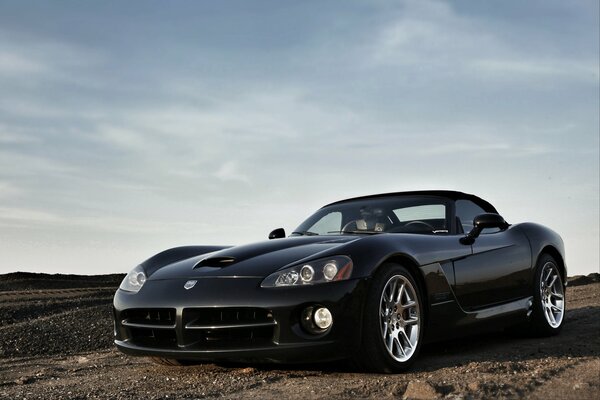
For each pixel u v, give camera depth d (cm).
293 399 298
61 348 585
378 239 376
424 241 407
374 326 349
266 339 348
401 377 343
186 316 360
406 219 471
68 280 1420
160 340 377
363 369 358
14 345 581
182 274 387
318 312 345
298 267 355
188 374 389
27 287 1271
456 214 474
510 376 318
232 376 368
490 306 456
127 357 496
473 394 286
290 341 341
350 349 344
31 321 695
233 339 354
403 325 373
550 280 541
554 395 276
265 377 355
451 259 420
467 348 470
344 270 348
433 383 300
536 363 362
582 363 341
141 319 385
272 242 422
